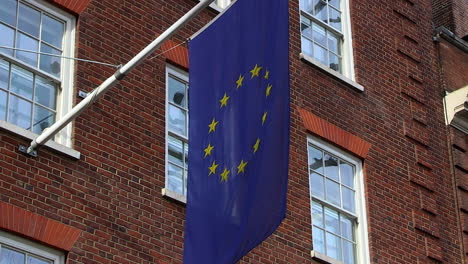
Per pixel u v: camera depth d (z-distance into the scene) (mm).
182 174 20344
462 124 26375
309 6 24672
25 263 17672
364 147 23672
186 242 15898
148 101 20328
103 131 19391
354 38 25000
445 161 25641
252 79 16141
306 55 23594
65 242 18047
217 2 22828
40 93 19172
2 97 18625
